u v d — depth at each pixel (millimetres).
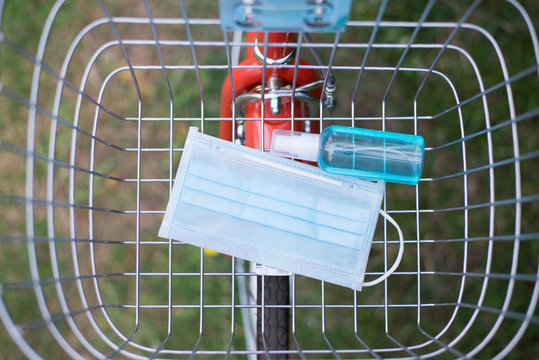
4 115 1171
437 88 1147
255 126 732
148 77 1188
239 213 669
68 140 1173
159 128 1185
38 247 1158
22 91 1168
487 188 1141
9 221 1168
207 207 668
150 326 1144
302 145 662
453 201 1138
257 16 471
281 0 456
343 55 1158
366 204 678
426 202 1137
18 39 1169
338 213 676
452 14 1154
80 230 1174
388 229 1133
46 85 1175
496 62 1138
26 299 1135
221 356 1139
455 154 1145
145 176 1183
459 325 1119
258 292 790
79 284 600
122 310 1146
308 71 724
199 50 1194
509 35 1137
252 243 665
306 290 1151
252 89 732
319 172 681
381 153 665
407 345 1124
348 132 661
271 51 675
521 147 1135
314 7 459
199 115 1188
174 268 1161
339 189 680
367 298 1140
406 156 666
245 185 674
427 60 1153
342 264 666
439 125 1145
